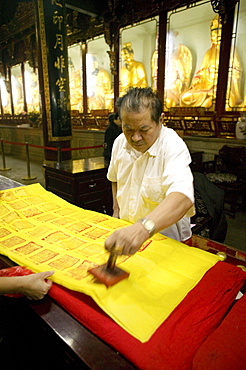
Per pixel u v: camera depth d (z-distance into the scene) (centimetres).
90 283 81
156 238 117
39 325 81
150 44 542
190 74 488
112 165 138
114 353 64
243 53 415
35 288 81
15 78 965
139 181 120
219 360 59
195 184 192
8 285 79
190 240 124
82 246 112
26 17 738
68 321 75
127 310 72
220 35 433
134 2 532
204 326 69
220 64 441
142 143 101
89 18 638
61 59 501
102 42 644
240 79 426
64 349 69
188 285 84
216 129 451
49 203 167
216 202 190
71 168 305
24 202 167
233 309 75
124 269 90
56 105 516
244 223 334
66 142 547
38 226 134
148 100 93
